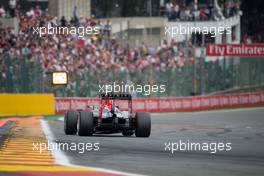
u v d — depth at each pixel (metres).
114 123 59.78
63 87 117.75
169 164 39.81
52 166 37.81
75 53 127.75
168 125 88.19
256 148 53.41
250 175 35.00
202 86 141.38
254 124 92.81
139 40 150.50
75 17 137.25
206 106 140.25
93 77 122.19
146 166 38.47
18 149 49.12
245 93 151.12
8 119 99.62
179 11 158.75
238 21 169.12
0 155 44.47
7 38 121.88
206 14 162.00
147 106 127.94
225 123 95.06
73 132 62.88
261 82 156.25
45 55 122.19
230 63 148.38
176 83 135.88
